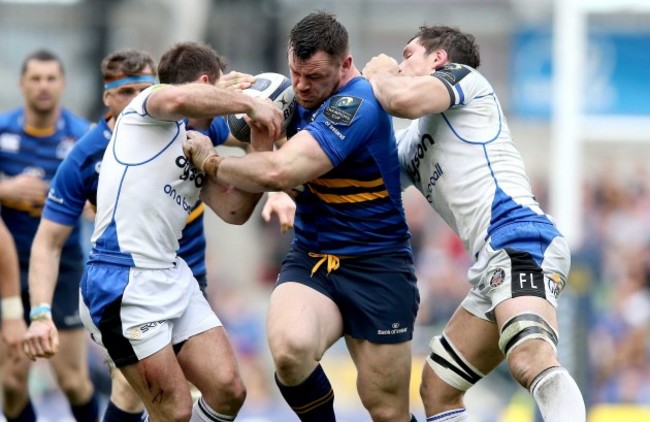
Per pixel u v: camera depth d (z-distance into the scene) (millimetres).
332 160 21594
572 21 42875
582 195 63219
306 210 22859
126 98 24312
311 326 21891
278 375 22062
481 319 22578
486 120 22438
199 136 21906
